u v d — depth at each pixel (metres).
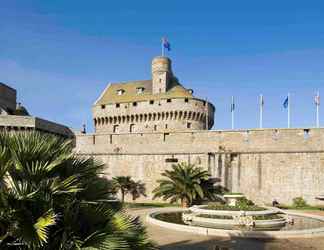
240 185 38.03
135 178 41.44
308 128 36.69
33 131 7.55
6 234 5.75
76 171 7.05
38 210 6.03
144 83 71.00
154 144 41.53
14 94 52.91
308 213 26.14
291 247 13.83
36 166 6.35
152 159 41.25
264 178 37.34
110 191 7.63
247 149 38.41
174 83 70.31
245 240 15.15
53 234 6.09
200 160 39.59
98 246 6.04
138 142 42.16
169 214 25.12
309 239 15.54
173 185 33.94
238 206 23.34
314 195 35.34
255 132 38.50
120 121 66.12
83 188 6.78
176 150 40.62
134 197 40.91
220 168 38.88
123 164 42.25
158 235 16.12
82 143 44.34
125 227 6.82
